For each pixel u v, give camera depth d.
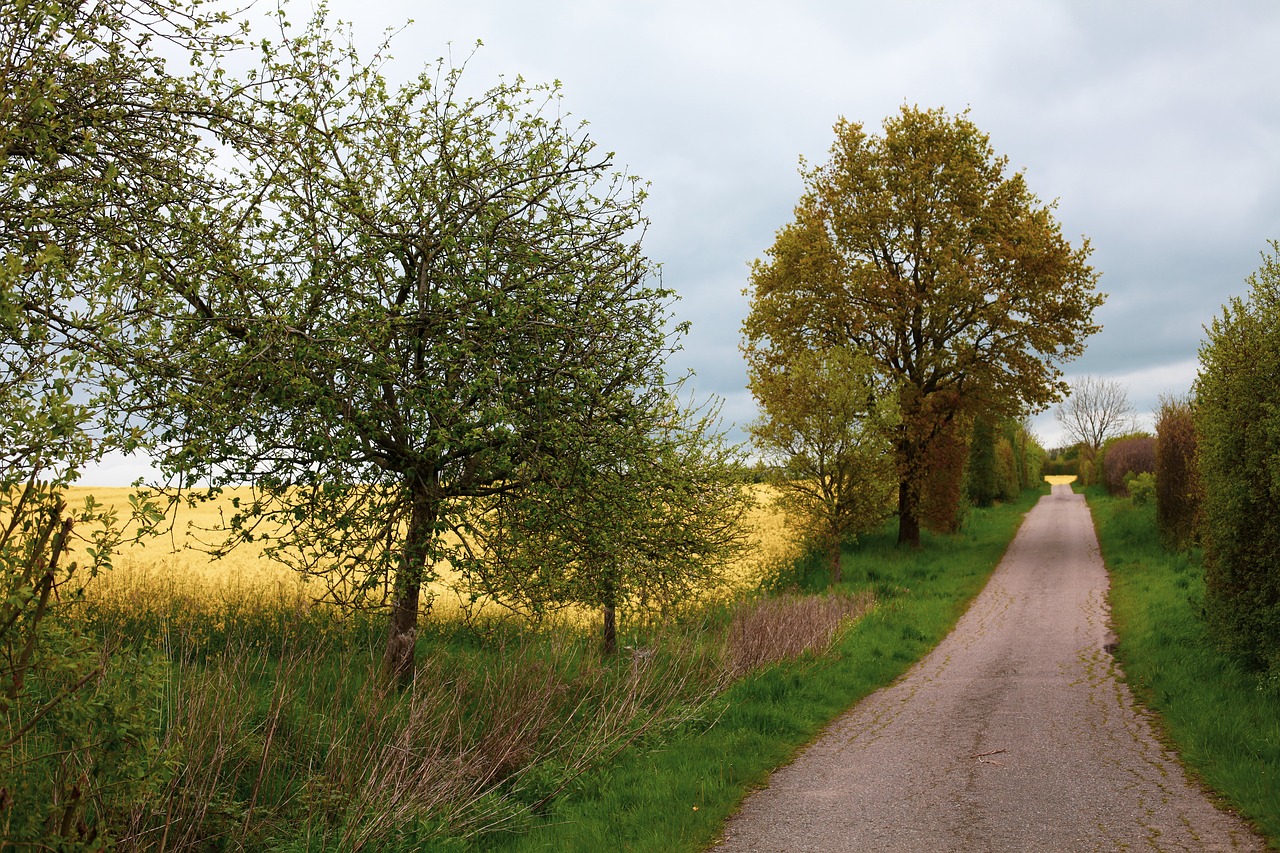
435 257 9.66
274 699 7.91
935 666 15.32
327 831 6.63
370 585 9.36
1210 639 13.21
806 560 28.94
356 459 9.21
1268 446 11.02
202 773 6.64
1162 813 6.88
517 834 7.27
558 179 9.84
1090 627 18.48
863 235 30.55
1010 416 31.09
